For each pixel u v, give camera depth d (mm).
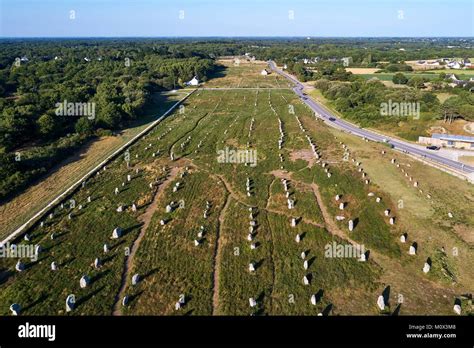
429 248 42312
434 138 77938
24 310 33531
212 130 92375
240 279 37688
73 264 39844
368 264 39969
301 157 72250
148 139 85188
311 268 39375
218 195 56531
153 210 52000
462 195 54469
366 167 66125
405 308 33812
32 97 102688
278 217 49875
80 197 55656
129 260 40750
